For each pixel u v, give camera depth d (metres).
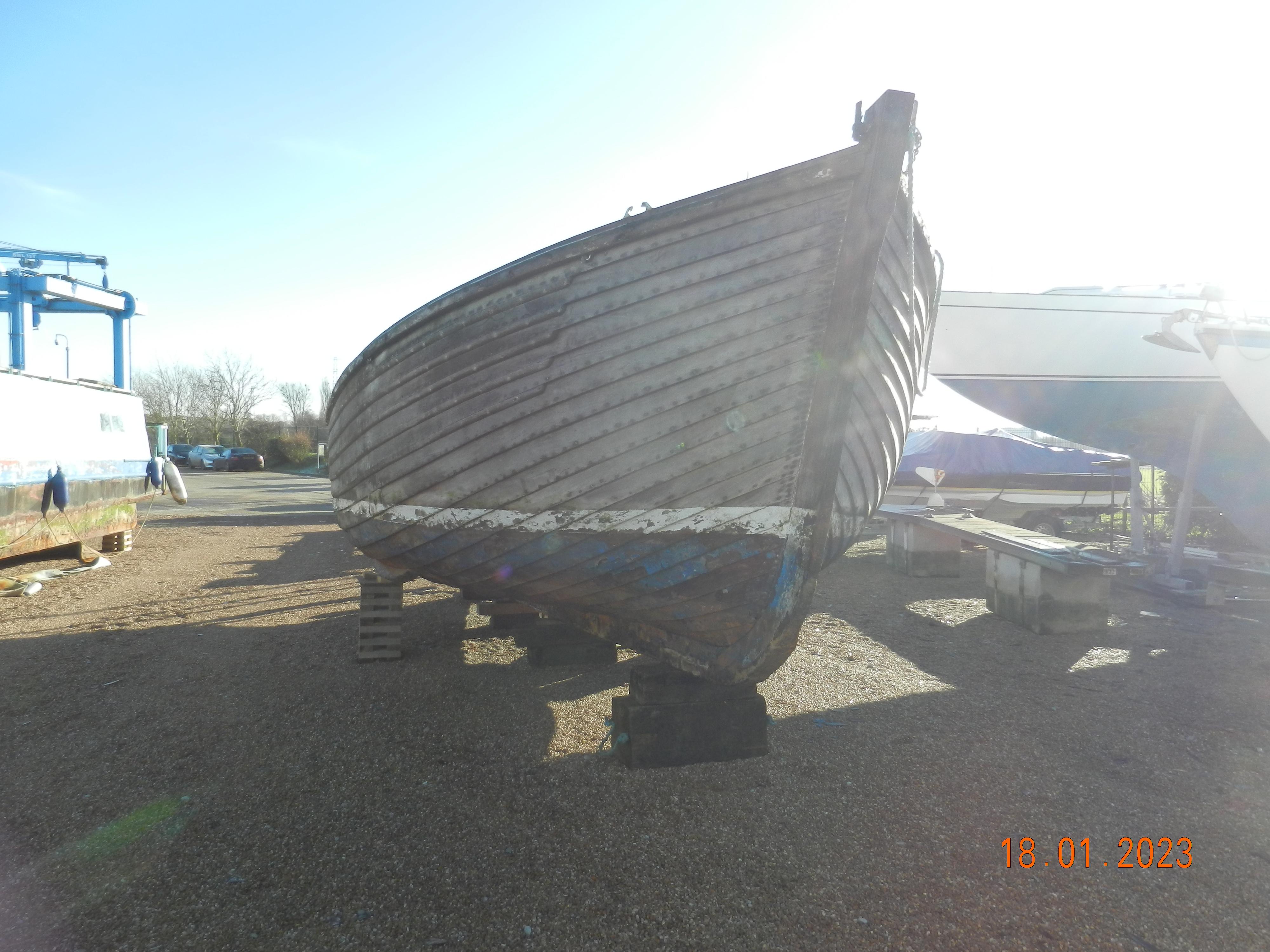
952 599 7.50
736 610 3.32
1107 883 2.56
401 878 2.59
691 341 3.10
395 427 3.87
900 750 3.66
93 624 6.30
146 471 11.00
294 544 11.73
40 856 2.71
